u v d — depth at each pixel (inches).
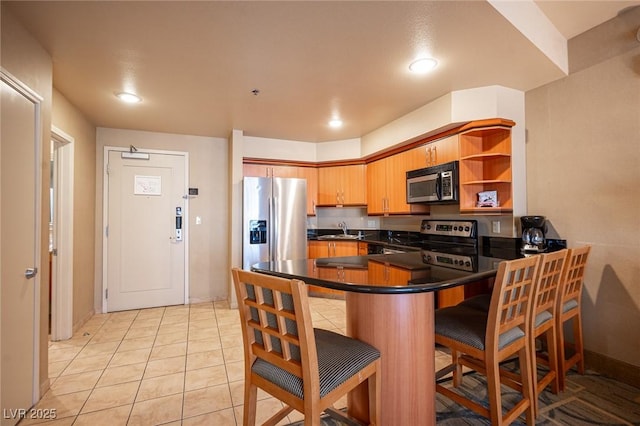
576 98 93.2
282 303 43.7
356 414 61.9
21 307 67.3
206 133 157.1
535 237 98.5
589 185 90.1
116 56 81.4
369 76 95.6
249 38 74.1
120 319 134.0
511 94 105.7
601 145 87.3
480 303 77.6
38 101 72.9
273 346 47.2
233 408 72.6
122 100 111.6
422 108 121.7
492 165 112.5
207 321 131.5
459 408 71.7
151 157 152.3
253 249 149.9
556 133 98.8
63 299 111.9
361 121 141.6
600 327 87.4
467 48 80.0
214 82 98.3
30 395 71.1
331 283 55.3
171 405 73.5
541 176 103.2
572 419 67.1
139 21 66.9
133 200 148.6
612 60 85.0
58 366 92.0
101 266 142.6
